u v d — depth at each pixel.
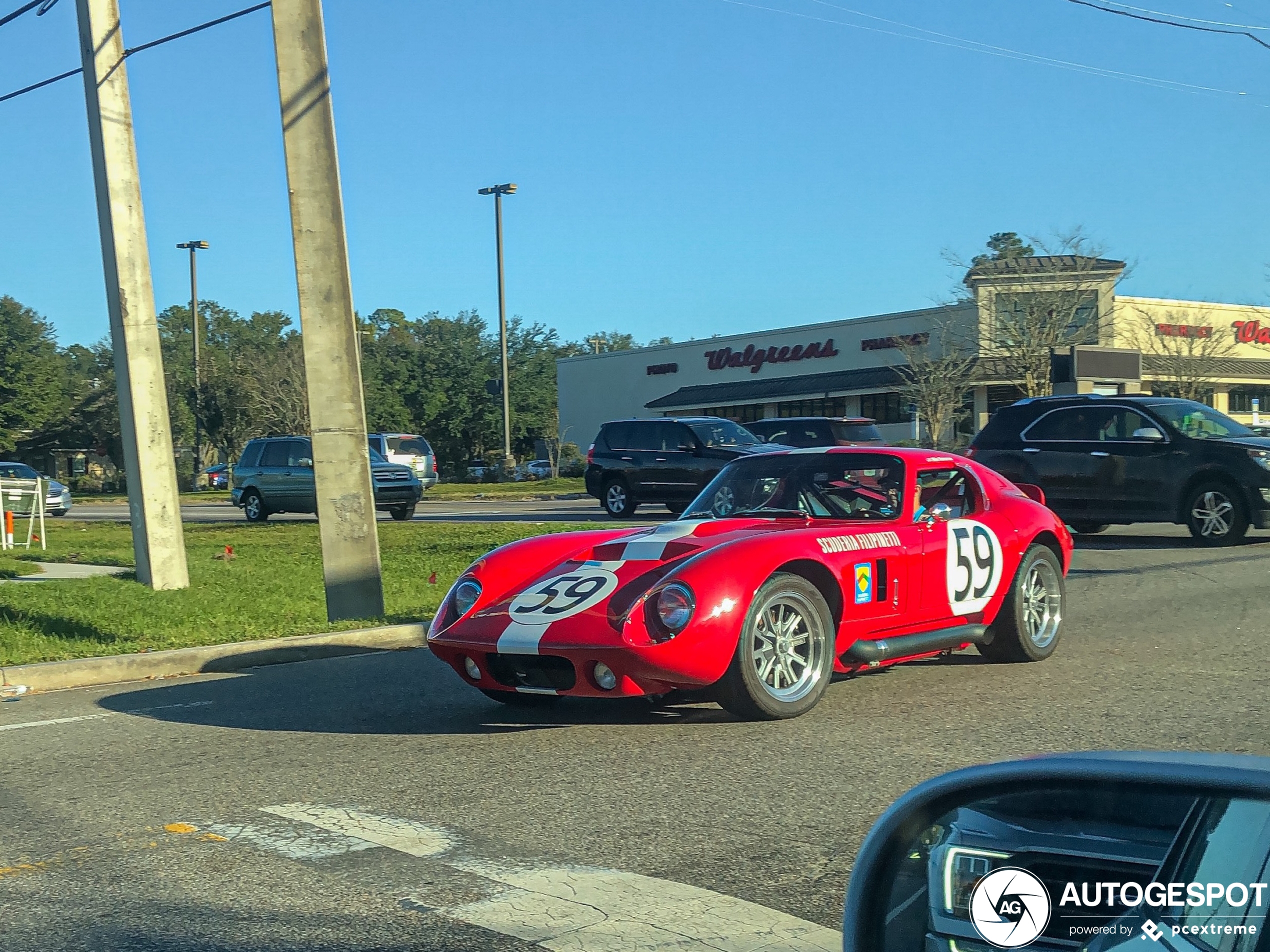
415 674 7.92
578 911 3.56
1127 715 6.00
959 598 6.86
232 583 13.20
